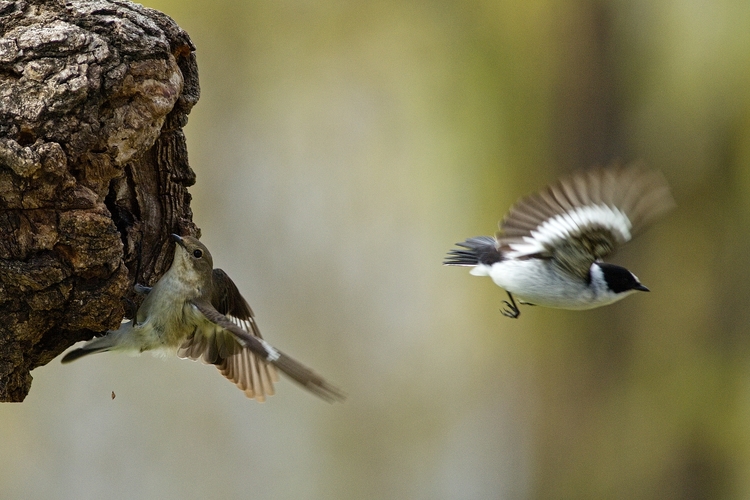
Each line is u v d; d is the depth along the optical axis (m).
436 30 16.48
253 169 16.56
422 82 16.42
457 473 17.44
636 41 16.31
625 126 16.33
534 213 9.12
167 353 8.51
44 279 7.53
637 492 16.84
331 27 16.45
